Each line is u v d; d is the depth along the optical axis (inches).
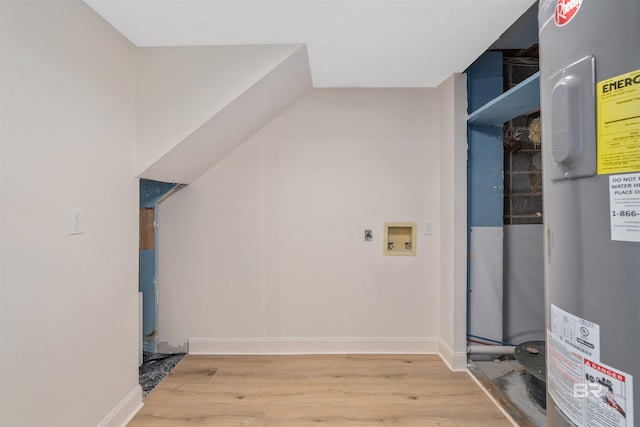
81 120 54.2
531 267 94.5
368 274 96.6
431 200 96.2
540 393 70.8
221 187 95.8
